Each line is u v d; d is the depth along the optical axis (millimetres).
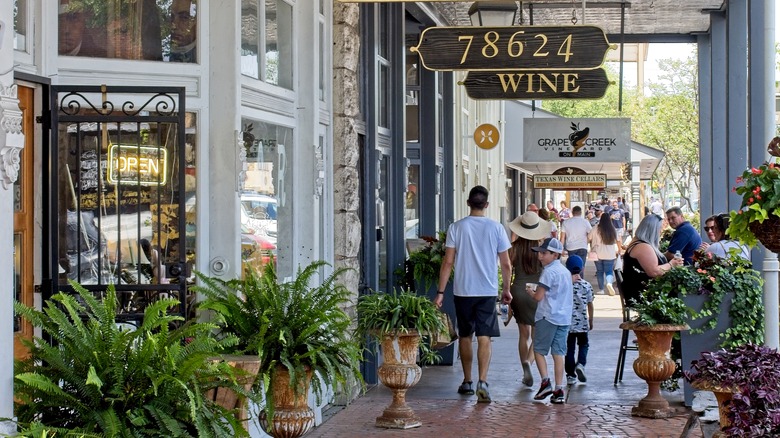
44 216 7293
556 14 17859
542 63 11430
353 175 11594
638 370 10922
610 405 11641
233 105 8336
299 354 7613
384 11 14273
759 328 11023
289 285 7887
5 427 5609
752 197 7961
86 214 7848
